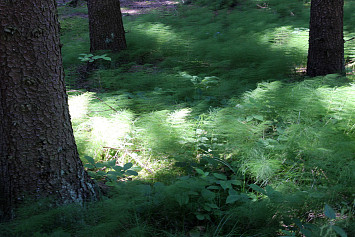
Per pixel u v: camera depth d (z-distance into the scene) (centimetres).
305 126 308
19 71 212
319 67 543
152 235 222
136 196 237
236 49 649
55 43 227
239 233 226
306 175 270
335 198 239
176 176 291
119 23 691
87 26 1043
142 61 698
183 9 1270
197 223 240
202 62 661
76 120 365
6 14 204
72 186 243
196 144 328
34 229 202
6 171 223
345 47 665
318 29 531
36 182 229
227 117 338
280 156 291
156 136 311
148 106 419
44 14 217
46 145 228
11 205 226
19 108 216
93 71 612
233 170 283
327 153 265
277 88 420
